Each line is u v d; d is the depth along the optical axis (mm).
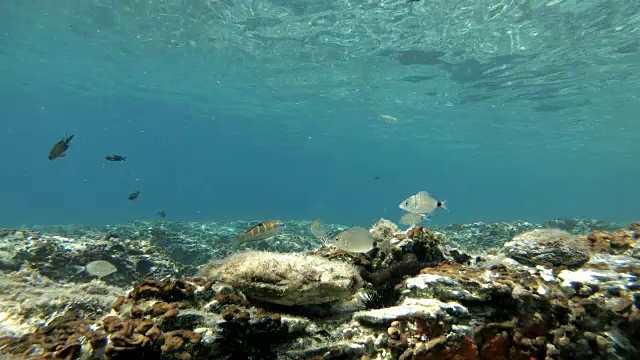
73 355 2293
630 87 22578
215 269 3529
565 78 21391
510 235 11594
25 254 6297
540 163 76312
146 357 2250
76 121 66062
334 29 16703
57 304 4234
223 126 53625
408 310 3096
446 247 5320
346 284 3287
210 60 22234
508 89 23953
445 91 25266
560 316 3217
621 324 3168
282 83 26156
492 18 14484
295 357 2758
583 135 39969
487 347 3053
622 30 15125
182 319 2691
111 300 4684
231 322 2689
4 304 4078
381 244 4594
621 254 4363
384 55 19453
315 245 11109
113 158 12320
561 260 3988
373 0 13758
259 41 18812
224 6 15164
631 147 49188
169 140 87812
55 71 28062
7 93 42844
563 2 12969
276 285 3107
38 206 84812
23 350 2422
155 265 7387
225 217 61031
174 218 56000
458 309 3127
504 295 3246
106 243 7230
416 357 2842
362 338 3066
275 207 119438
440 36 16562
